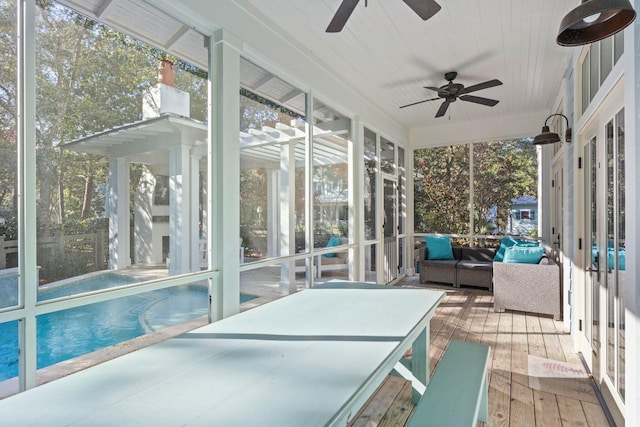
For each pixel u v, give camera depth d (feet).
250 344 5.02
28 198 5.51
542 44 11.39
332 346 4.92
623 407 6.73
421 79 14.42
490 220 20.81
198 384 3.84
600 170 8.33
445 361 6.12
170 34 7.76
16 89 5.42
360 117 15.75
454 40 11.19
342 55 12.31
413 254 22.86
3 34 5.30
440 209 22.33
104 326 6.54
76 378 4.04
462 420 4.26
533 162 19.58
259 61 10.02
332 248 13.70
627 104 5.58
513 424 7.15
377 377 4.34
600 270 8.41
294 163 11.69
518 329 12.69
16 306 5.36
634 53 5.36
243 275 9.54
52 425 3.09
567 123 12.23
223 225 8.59
